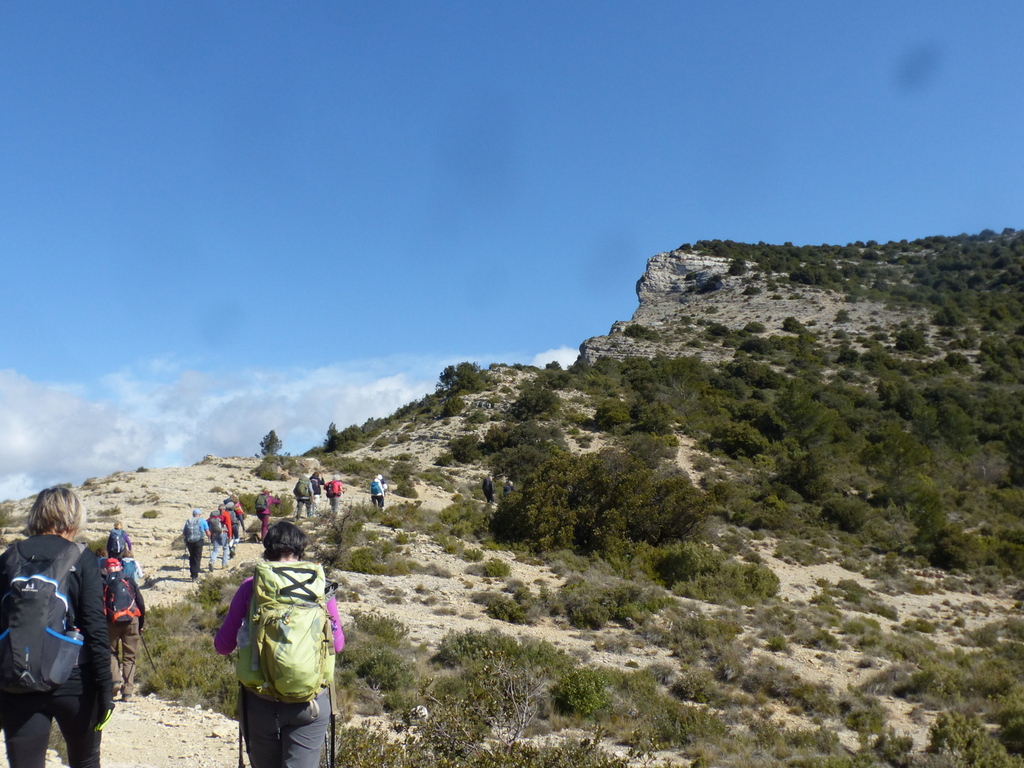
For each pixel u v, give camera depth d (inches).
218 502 1163.3
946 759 526.6
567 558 1129.4
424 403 2773.1
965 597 1355.8
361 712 464.1
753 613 971.3
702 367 3120.1
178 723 374.9
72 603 143.8
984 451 2468.0
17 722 139.6
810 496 1859.0
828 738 568.7
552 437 2106.3
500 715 261.1
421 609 786.2
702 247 5915.4
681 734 548.7
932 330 3961.6
